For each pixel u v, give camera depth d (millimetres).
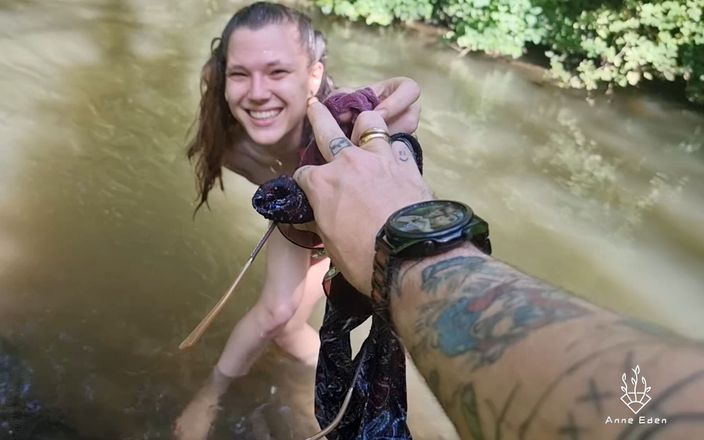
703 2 5434
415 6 6539
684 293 3146
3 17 5090
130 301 2498
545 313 549
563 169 4188
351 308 1248
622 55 5773
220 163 2418
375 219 872
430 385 604
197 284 2641
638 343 464
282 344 2350
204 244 2869
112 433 2002
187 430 2055
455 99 5074
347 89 1723
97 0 5855
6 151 3287
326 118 1187
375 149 1039
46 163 3256
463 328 597
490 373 535
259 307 2205
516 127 4727
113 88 4203
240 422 2115
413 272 731
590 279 3133
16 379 2113
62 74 4285
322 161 1448
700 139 5043
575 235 3469
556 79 5820
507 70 5941
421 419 2189
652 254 3424
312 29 2213
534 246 3303
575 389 461
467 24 6211
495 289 627
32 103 3822
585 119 5109
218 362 2252
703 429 384
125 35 5195
